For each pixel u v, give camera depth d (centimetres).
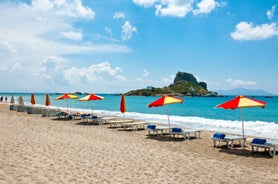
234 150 1110
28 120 1900
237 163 895
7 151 891
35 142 1078
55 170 711
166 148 1129
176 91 19675
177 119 2605
